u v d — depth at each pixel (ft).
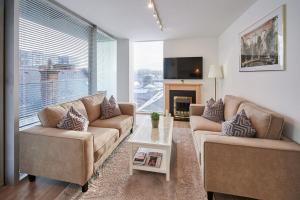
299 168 5.02
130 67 18.06
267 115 6.12
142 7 9.58
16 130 6.58
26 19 7.53
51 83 9.16
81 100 10.10
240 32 10.71
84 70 12.17
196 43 17.03
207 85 17.07
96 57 13.19
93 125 9.75
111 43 16.74
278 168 5.14
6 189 6.30
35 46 8.06
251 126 6.49
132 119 12.17
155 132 8.64
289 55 6.13
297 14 5.70
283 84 6.47
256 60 8.59
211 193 5.78
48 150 6.21
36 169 6.42
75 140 5.92
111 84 16.98
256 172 5.29
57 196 5.94
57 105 8.11
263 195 5.30
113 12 10.32
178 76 17.58
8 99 6.48
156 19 11.27
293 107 5.93
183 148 10.00
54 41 9.29
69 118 7.21
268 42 7.47
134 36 16.30
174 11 10.15
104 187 6.44
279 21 6.63
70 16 10.30
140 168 7.16
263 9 8.00
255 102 8.73
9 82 6.45
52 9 9.00
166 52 17.81
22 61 7.40
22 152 6.55
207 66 16.96
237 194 5.49
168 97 17.81
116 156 8.89
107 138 7.90
